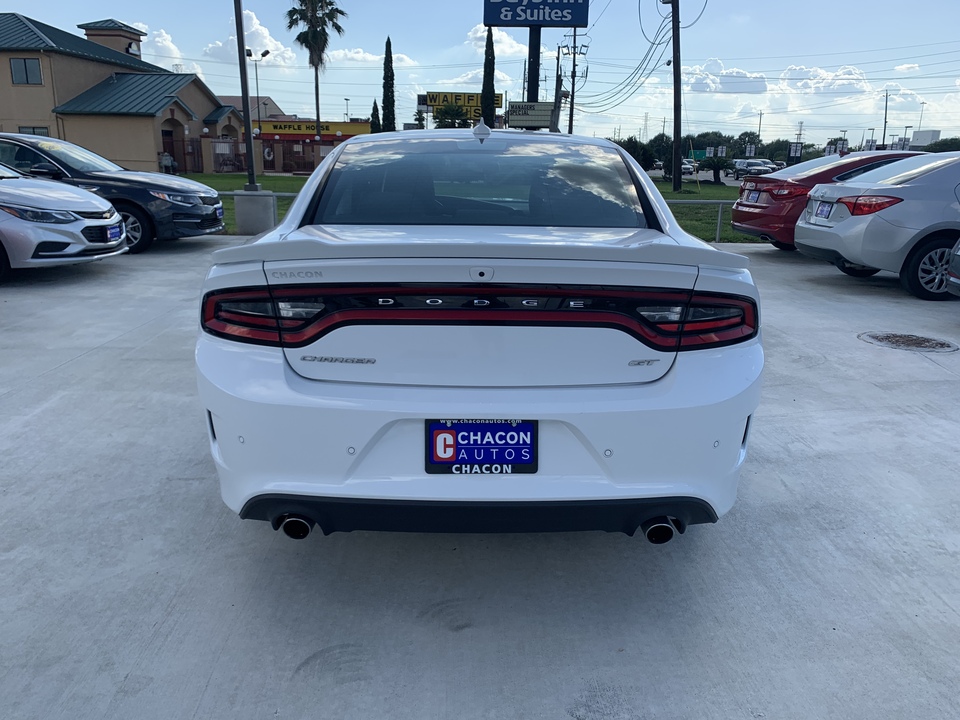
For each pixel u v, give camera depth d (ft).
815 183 31.91
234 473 7.36
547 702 6.84
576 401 6.98
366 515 7.15
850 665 7.30
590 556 9.25
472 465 7.06
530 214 9.09
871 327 20.26
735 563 9.09
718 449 7.30
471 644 7.60
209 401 7.34
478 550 9.36
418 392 7.00
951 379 15.79
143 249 32.50
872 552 9.32
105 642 7.47
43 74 126.31
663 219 9.19
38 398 13.97
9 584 8.34
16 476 10.91
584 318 6.94
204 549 9.18
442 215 8.96
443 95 209.97
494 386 7.02
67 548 9.10
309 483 7.13
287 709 6.69
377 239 7.67
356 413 6.94
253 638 7.61
